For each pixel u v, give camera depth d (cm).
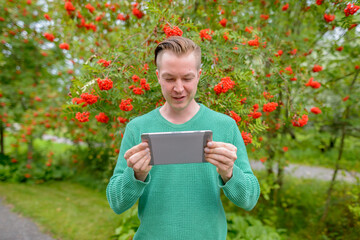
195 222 107
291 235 385
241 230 337
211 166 111
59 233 353
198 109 120
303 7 319
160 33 219
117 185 105
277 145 365
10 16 465
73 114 198
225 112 194
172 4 236
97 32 330
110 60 209
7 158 561
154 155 95
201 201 108
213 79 201
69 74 481
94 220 393
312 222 413
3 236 340
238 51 224
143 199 114
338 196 467
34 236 345
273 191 470
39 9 461
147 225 110
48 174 574
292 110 243
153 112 121
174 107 108
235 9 306
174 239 106
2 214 399
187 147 94
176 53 99
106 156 545
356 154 447
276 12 343
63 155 670
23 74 532
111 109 216
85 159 605
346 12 212
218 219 112
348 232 382
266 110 217
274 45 309
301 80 274
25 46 506
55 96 518
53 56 525
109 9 315
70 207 435
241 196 102
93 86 189
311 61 324
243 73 204
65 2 296
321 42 370
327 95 418
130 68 210
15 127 559
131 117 212
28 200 451
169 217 107
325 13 260
